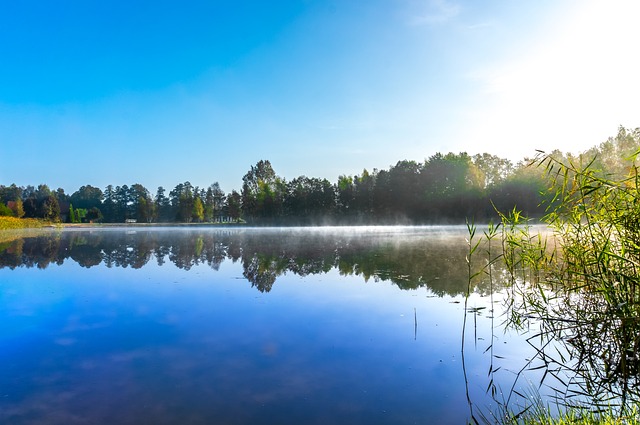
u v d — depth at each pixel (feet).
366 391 9.10
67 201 309.42
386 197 151.94
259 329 13.69
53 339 12.73
